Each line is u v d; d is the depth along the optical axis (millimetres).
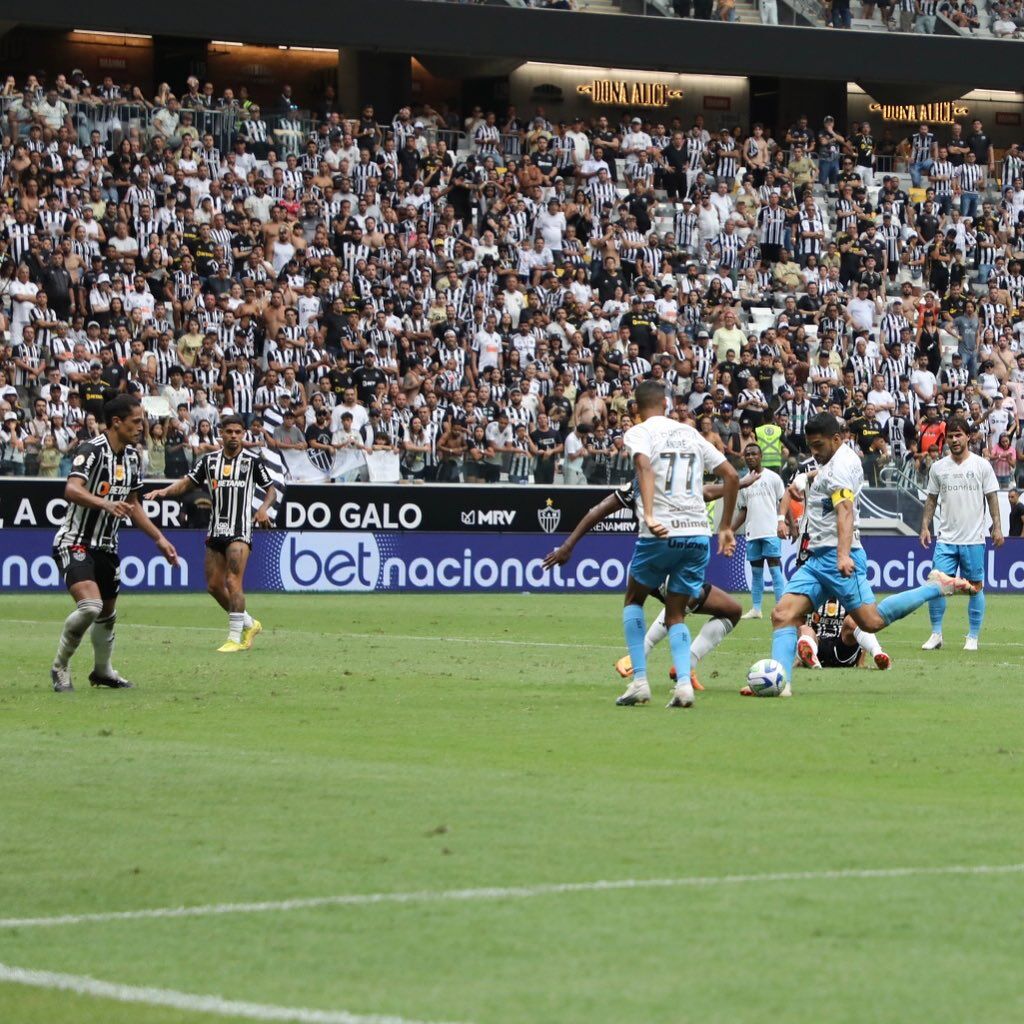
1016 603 90938
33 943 19188
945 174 135125
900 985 17391
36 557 88312
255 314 101688
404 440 95750
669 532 39125
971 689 45219
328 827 25422
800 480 47750
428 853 23609
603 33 130125
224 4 121125
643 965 18109
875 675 49188
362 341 103250
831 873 22328
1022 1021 16250
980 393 118000
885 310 121312
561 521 96188
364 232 111375
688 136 129250
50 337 95625
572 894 21203
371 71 129875
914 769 31109
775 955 18484
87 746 33594
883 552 99875
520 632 65500
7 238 100938
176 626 67125
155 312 100125
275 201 110375
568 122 136500
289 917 20203
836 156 133000
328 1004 16781
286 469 93312
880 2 138875
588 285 116125
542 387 104062
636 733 35750
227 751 33031
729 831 25094
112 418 42438
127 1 119125
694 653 43469
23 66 126438
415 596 90250
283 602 83812
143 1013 16516
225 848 23984
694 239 123312
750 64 134125
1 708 39844
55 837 24766
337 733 35750
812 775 30359
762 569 76250
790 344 114812
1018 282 131250
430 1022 16188
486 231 116188
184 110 112500
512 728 36562
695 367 110500
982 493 61219
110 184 106250
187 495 90125
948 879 22000
